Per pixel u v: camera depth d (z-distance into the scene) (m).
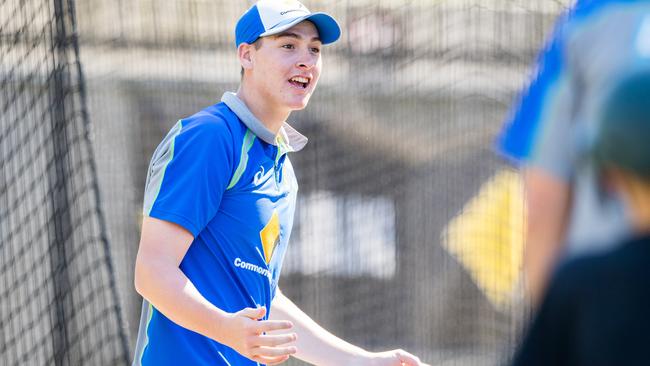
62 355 16.86
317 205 26.31
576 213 5.29
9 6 18.94
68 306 17.47
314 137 26.22
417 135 26.20
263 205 10.45
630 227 5.08
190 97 26.00
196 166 9.94
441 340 26.42
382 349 26.80
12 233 18.58
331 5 25.67
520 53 24.42
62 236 16.47
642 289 4.94
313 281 26.16
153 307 10.50
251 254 10.42
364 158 26.42
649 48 5.32
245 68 10.98
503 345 23.67
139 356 10.68
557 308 5.15
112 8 26.19
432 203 26.66
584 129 5.35
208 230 10.27
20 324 18.83
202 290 10.20
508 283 23.44
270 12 10.80
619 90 5.08
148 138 26.50
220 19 25.64
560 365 5.17
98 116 26.30
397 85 25.61
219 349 10.38
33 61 18.16
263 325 9.28
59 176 16.14
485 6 25.95
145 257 9.86
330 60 25.80
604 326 4.96
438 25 25.94
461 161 26.08
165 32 25.92
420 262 26.78
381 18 25.31
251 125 10.49
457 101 25.81
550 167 5.50
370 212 26.66
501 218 23.56
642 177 4.98
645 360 4.87
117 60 26.16
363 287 26.67
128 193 26.89
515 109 6.11
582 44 5.58
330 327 26.33
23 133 17.66
